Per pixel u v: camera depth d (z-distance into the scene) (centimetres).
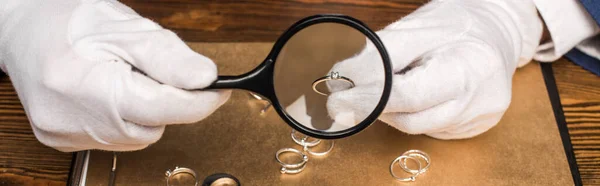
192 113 52
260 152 59
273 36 68
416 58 57
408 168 58
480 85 56
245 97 63
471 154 59
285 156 59
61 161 60
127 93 52
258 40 68
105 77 52
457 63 55
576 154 60
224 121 61
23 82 54
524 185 57
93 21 55
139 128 53
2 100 64
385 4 71
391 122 57
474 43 56
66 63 53
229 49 67
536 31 64
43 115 53
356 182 57
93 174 58
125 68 52
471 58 55
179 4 72
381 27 69
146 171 58
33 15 55
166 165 58
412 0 72
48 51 53
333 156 58
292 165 57
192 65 51
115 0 59
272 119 61
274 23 70
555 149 60
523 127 61
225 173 57
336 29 49
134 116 52
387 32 56
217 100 52
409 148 59
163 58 51
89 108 52
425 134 60
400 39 56
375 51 49
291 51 49
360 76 50
